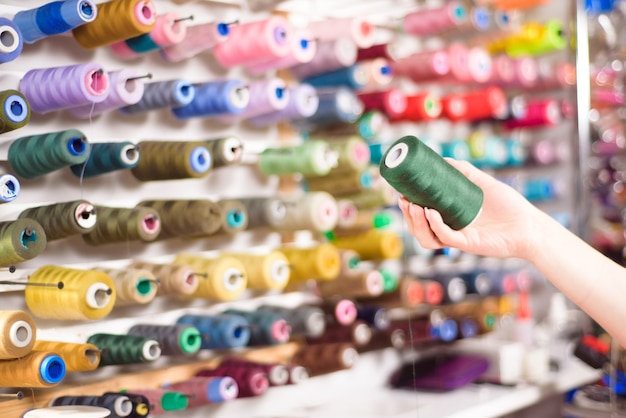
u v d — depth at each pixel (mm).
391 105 1933
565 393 2049
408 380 1950
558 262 1129
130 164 1368
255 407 1696
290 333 1722
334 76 1828
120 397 1281
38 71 1313
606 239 2260
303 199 1692
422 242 1095
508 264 2291
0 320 1131
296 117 1724
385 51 1890
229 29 1619
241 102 1582
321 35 1853
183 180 1628
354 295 1841
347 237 1915
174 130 1610
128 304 1423
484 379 1957
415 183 1028
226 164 1576
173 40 1455
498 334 2166
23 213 1312
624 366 1858
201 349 1565
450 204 1058
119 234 1382
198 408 1571
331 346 1792
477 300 2156
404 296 1943
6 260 1176
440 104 2145
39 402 1293
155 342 1371
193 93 1506
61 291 1253
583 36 2238
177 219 1483
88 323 1412
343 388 1898
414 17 2119
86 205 1273
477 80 2152
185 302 1606
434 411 1742
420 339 1982
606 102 2279
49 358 1171
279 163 1722
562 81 2436
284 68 1832
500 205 1140
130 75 1370
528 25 2412
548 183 2455
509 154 2367
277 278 1645
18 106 1188
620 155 2289
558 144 2482
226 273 1540
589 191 2268
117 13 1334
